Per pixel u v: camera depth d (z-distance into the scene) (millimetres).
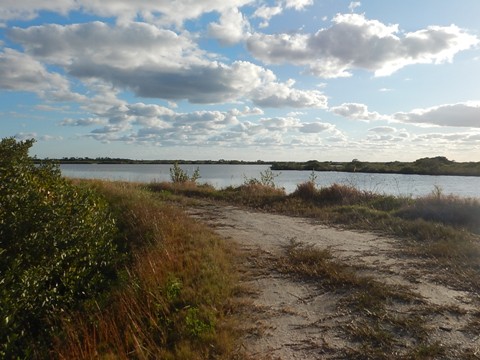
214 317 5145
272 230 10500
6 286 5699
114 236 9367
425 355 4328
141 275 6574
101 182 15977
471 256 7512
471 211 11289
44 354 5156
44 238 6828
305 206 14266
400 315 5258
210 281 6305
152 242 8820
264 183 19953
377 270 7000
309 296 6031
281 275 6918
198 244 8195
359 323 5105
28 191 7180
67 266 7188
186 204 14836
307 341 4734
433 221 11219
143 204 11422
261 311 5504
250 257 7898
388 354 4406
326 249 8289
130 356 4570
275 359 4363
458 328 4902
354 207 13164
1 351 4859
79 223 7684
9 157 7555
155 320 5160
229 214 12961
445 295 5863
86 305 6340
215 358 4359
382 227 10609
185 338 4730
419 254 7879
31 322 5852
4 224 6547
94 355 4527
